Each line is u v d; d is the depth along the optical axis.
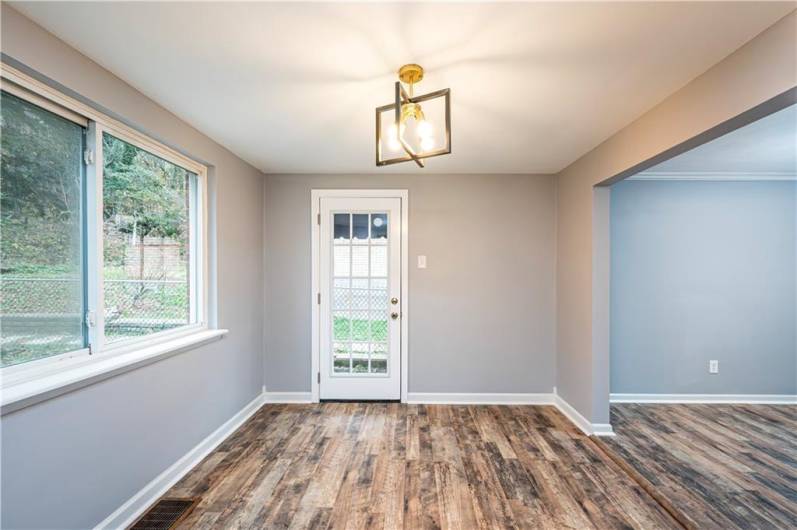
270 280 3.69
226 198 2.93
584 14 1.36
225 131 2.55
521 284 3.68
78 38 1.52
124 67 1.74
